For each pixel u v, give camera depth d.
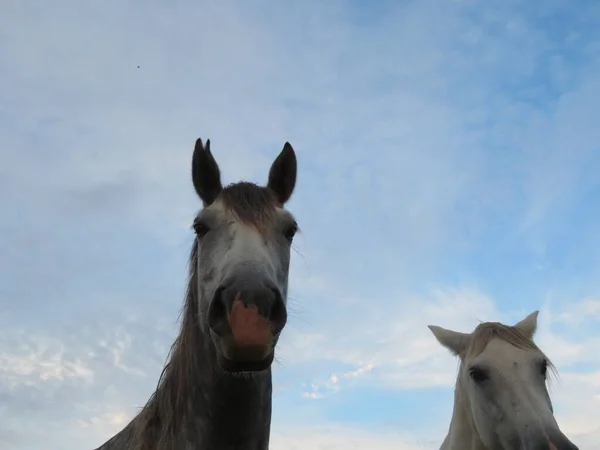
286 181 1.32
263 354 0.86
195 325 1.09
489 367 1.79
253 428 1.03
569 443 1.55
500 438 1.72
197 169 1.25
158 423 1.11
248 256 0.98
